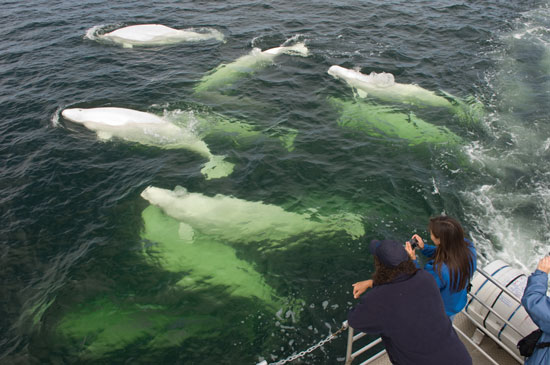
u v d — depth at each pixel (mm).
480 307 5309
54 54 18328
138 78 16516
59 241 9227
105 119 13320
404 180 11086
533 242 9141
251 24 22453
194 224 9469
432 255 4520
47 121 13539
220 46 19688
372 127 13484
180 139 12859
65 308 7766
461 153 12227
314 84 16156
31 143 12469
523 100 15211
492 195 10578
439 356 3344
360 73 16625
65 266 8625
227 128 13406
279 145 12531
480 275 5367
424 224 9703
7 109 14109
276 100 15023
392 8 24672
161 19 23031
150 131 13102
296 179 11102
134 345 7141
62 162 11719
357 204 10250
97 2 25750
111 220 9742
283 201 10289
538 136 13031
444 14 23734
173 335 7309
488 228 9539
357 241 9188
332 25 22156
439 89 15891
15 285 8227
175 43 19938
